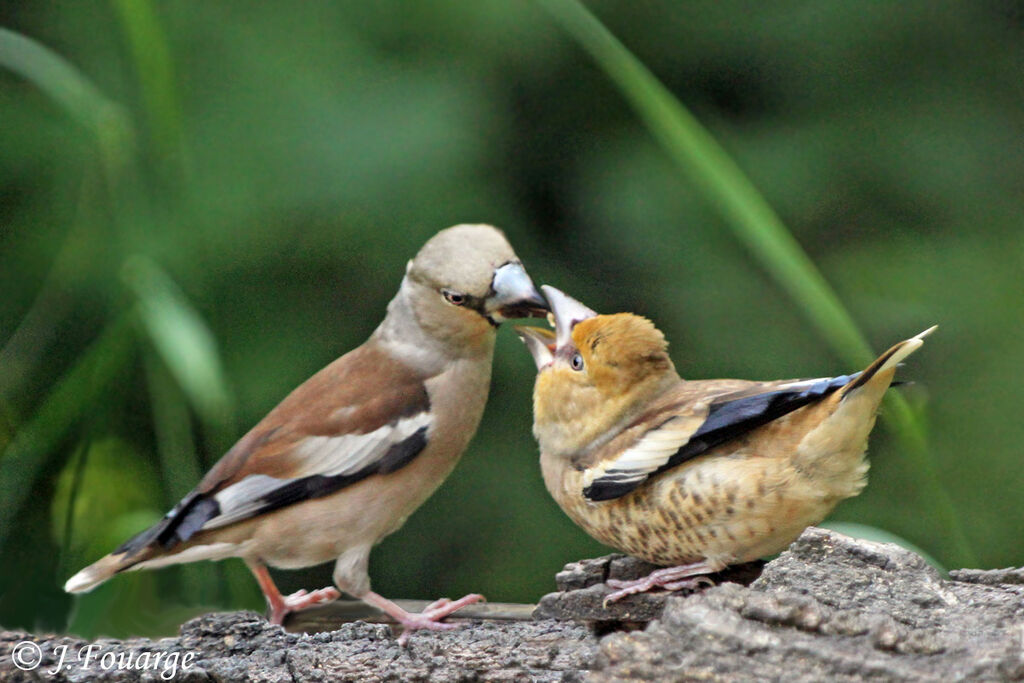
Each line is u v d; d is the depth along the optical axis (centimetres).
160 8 1140
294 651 653
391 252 1117
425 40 1166
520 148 1183
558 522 1123
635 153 1188
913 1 1212
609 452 721
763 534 680
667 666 524
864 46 1220
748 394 698
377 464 819
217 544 816
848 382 660
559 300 795
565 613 700
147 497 1045
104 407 1026
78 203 1112
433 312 838
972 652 519
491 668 635
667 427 696
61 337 1091
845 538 596
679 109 809
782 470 668
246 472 816
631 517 707
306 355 1103
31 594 975
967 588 606
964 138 1203
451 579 1132
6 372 1070
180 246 1030
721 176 795
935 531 1094
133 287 946
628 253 1166
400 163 1109
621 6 1218
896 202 1200
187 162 1059
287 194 1105
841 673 514
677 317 1150
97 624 933
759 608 538
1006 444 1104
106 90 1101
